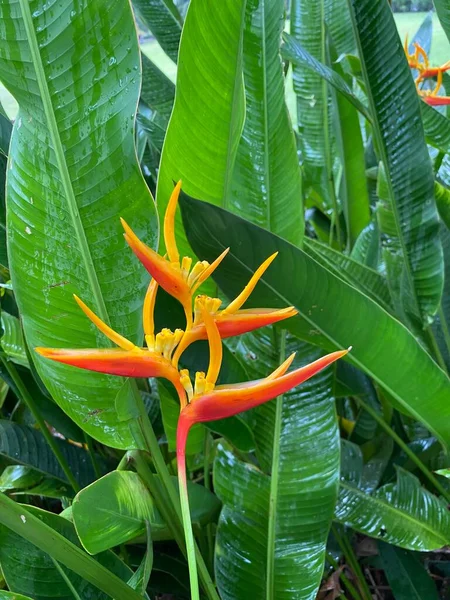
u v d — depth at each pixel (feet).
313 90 4.47
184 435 1.79
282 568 2.49
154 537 2.74
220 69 2.18
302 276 2.19
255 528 2.53
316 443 2.59
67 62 2.02
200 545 2.93
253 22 2.43
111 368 1.76
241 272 2.20
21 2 1.96
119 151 2.10
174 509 2.36
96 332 2.23
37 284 2.18
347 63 4.05
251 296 2.29
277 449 2.59
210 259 2.22
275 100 2.52
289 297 2.25
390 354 2.37
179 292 1.81
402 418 3.80
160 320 2.36
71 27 1.99
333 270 2.92
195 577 1.74
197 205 2.04
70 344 2.23
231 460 2.61
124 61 2.04
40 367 2.23
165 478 2.29
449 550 3.66
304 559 2.49
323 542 2.51
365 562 3.49
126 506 2.20
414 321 3.02
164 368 1.78
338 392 3.01
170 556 2.97
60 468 2.90
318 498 2.54
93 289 2.19
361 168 4.35
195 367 2.46
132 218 2.16
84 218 2.15
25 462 2.82
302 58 3.02
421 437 3.47
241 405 1.77
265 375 2.76
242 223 2.06
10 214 2.14
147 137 3.67
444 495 3.01
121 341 1.77
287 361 1.77
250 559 2.51
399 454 3.39
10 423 2.86
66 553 2.08
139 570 2.32
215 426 2.52
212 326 1.72
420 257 2.82
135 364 1.77
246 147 2.59
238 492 2.56
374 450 3.39
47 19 1.98
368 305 2.26
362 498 2.85
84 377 2.21
